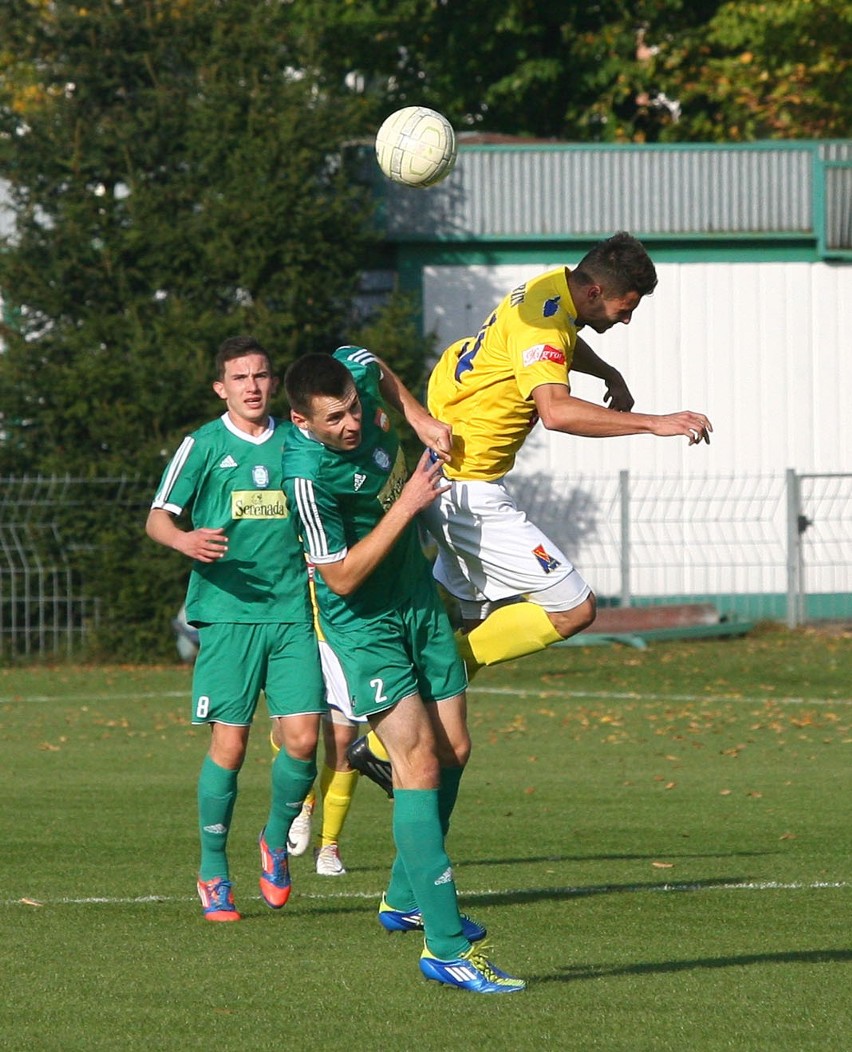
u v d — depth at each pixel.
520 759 43.19
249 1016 18.14
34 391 73.12
